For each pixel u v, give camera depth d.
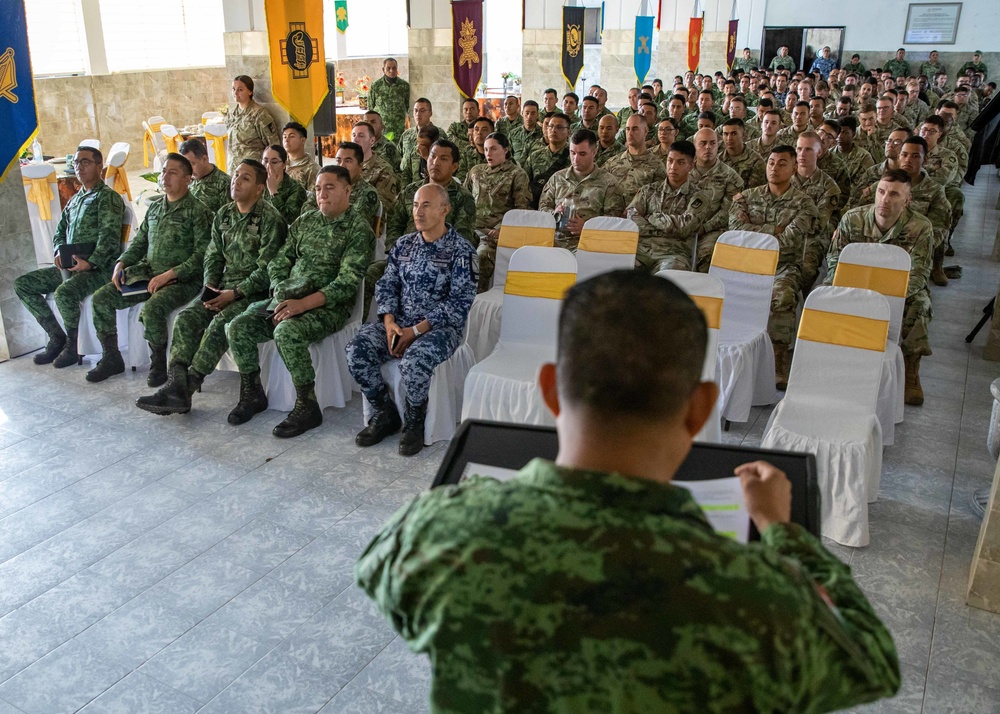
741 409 3.94
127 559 3.01
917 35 19.91
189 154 5.23
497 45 18.62
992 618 2.68
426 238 3.95
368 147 5.95
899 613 2.70
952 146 7.48
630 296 0.90
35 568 2.96
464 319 3.92
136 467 3.68
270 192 5.12
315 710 2.31
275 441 3.94
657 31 16.83
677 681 0.78
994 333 4.85
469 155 7.18
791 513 1.13
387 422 3.94
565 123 6.66
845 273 3.83
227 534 3.17
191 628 2.64
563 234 5.18
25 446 3.87
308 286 4.14
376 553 0.95
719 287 3.47
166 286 4.61
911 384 4.30
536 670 0.81
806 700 0.81
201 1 12.56
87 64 10.82
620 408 0.87
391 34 16.11
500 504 0.88
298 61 5.71
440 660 0.85
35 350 5.11
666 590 0.80
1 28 4.38
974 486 3.51
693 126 9.56
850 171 6.77
